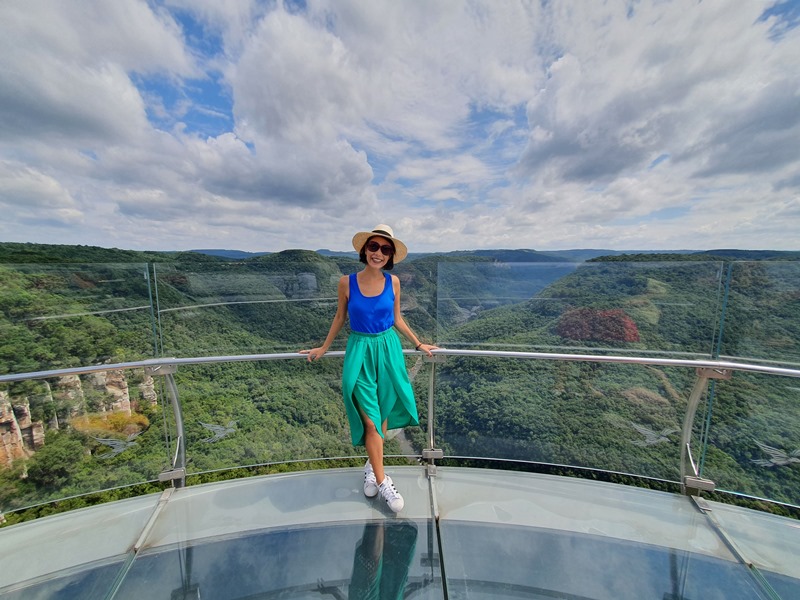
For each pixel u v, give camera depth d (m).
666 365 1.74
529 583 1.30
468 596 1.25
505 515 1.69
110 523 1.64
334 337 1.95
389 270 1.90
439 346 2.15
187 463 2.01
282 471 2.09
